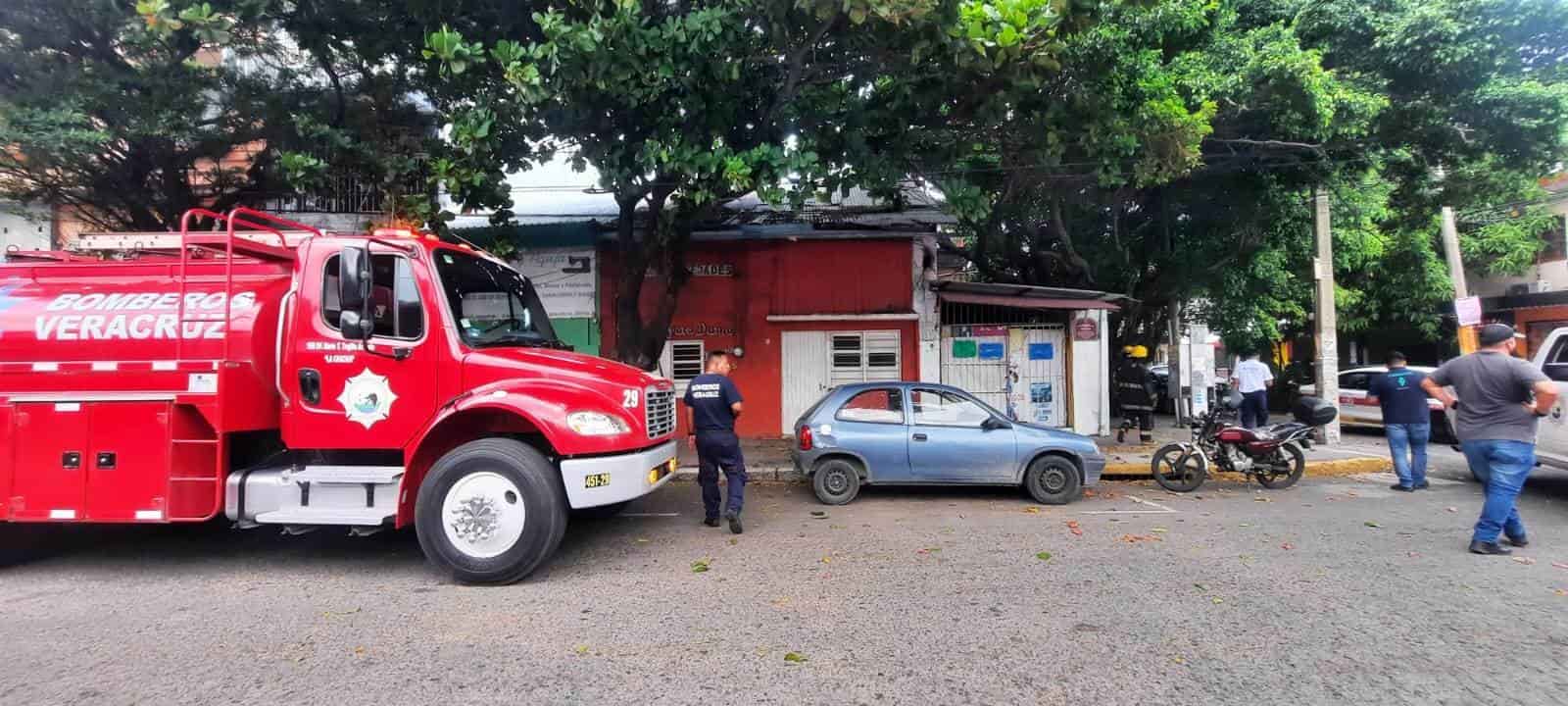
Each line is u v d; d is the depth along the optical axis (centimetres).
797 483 972
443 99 1015
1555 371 804
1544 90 1017
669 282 1089
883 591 493
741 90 873
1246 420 1258
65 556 600
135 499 514
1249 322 1546
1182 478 897
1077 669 368
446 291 559
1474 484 938
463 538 516
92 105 867
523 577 521
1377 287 1844
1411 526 689
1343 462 1044
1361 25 1068
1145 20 983
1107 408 1345
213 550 618
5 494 518
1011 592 489
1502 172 1301
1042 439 815
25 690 348
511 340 603
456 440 565
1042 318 1358
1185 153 896
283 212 1166
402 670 371
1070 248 1377
